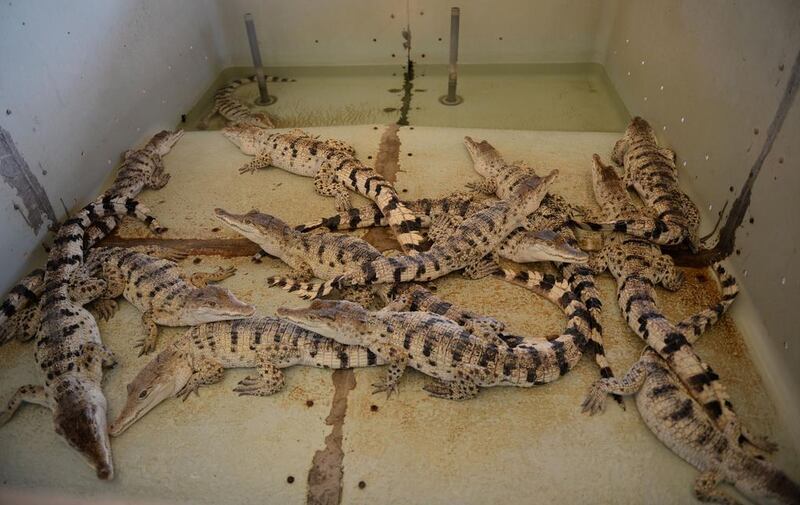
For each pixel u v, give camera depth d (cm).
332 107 177
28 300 108
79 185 127
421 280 107
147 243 121
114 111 137
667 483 80
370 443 85
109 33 133
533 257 110
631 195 131
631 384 88
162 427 89
